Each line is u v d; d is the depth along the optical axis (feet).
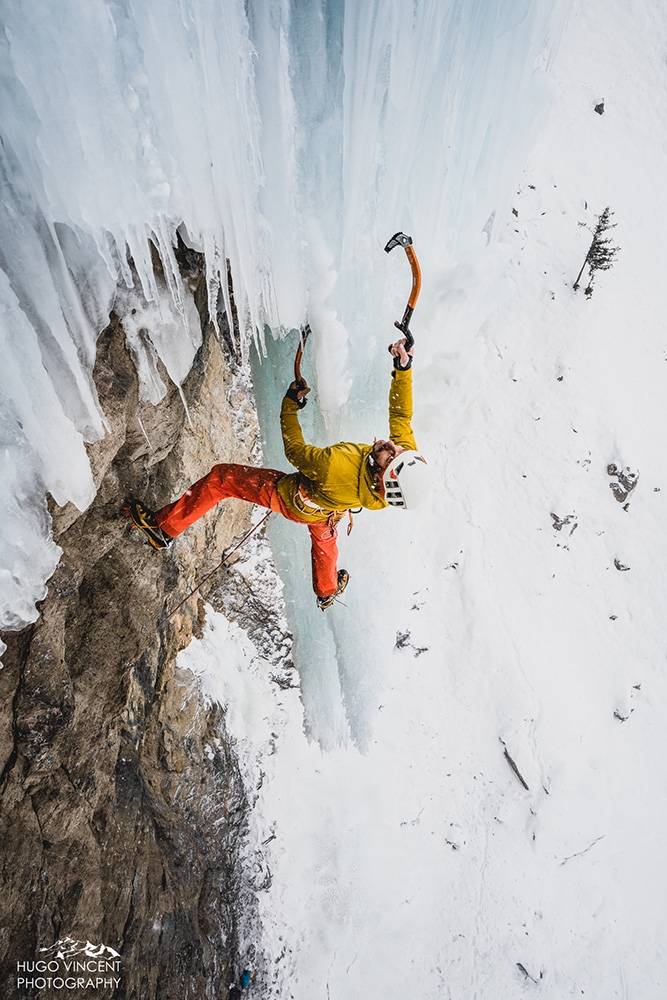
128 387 10.85
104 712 12.46
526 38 13.55
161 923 14.80
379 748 23.86
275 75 11.19
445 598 26.08
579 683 27.45
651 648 28.53
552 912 25.22
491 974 23.70
